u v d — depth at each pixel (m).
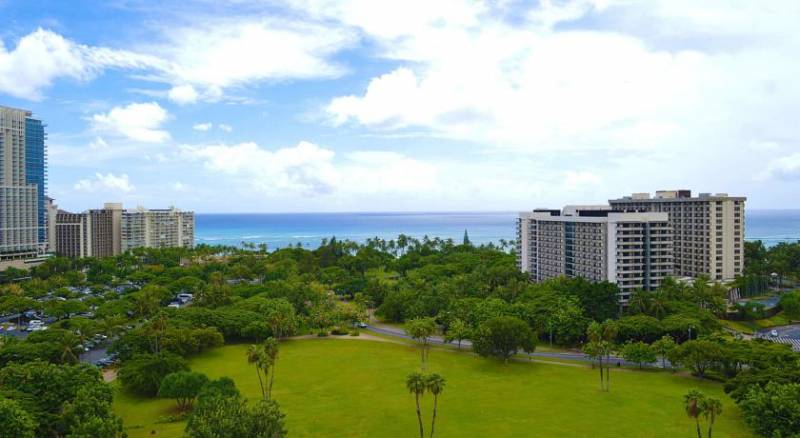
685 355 137.50
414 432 106.31
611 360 160.88
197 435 81.31
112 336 184.88
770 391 97.00
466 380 141.50
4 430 81.81
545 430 106.50
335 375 146.75
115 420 88.88
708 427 106.62
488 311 184.38
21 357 137.38
